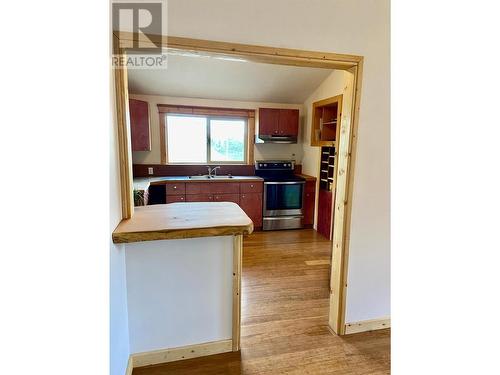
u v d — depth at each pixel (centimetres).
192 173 473
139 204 317
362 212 206
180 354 185
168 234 152
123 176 164
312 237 435
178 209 201
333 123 411
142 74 385
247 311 242
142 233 145
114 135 146
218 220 176
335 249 215
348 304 214
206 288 185
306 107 490
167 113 451
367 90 192
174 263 177
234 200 444
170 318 182
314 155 473
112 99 140
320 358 190
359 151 198
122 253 160
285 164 500
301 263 340
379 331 220
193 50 156
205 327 189
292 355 192
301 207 473
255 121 488
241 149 502
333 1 174
